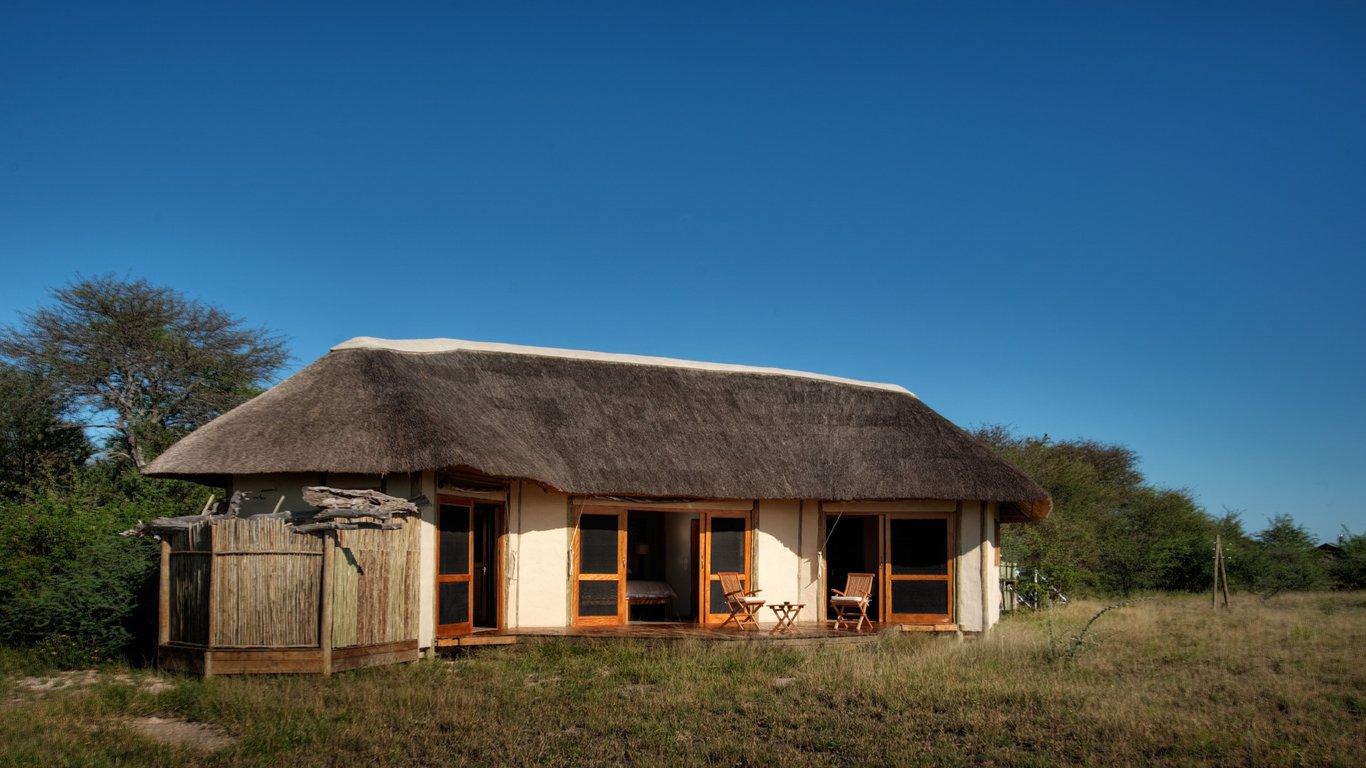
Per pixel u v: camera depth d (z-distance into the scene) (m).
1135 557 29.78
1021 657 13.38
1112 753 8.62
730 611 16.69
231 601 11.66
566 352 18.17
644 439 16.42
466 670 12.29
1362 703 10.49
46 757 8.24
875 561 17.66
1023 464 34.84
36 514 14.58
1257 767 8.31
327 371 14.90
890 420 18.64
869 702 10.56
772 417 18.28
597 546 16.02
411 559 13.02
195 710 9.98
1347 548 31.97
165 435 27.02
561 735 9.26
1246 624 18.11
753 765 8.36
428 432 13.25
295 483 13.83
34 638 12.93
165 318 29.12
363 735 9.08
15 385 26.86
